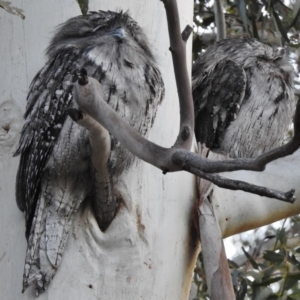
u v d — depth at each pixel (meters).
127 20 5.64
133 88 5.24
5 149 5.50
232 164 3.72
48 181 5.12
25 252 5.21
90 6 5.84
